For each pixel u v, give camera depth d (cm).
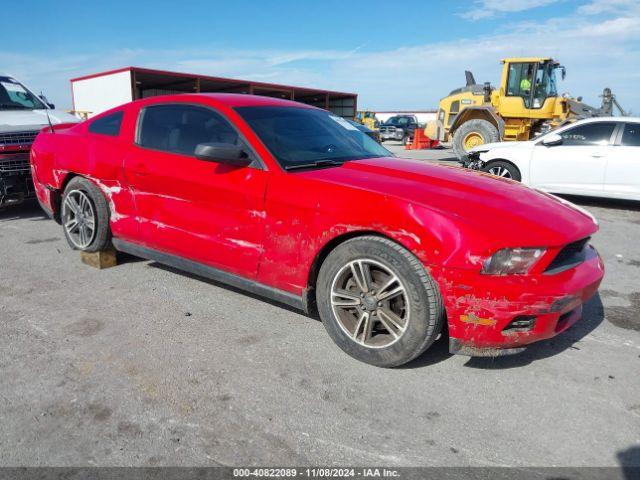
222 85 2148
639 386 263
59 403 236
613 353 300
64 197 441
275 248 298
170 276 414
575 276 255
